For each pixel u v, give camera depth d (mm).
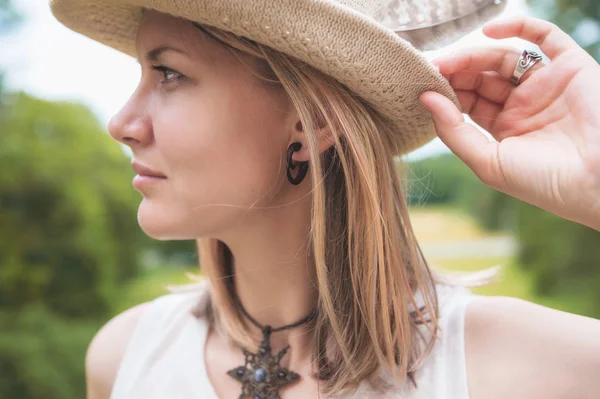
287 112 978
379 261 963
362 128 955
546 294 4988
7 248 4539
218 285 1136
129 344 1253
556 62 949
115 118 961
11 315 4414
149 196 971
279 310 1077
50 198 4707
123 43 1203
